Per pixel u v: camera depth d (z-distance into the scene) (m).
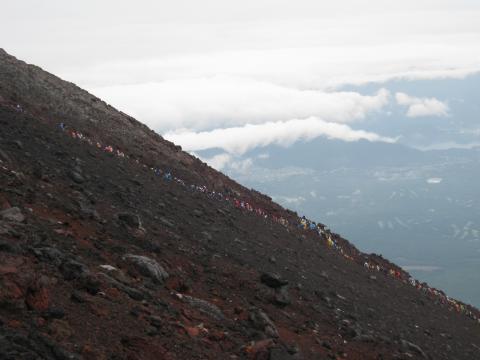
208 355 16.34
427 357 31.84
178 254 28.25
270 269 35.12
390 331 34.31
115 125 65.31
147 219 32.56
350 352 24.86
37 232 19.52
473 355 39.91
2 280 13.30
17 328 12.39
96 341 13.74
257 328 21.84
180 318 18.52
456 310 67.62
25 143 36.19
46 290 14.20
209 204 49.38
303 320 27.17
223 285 26.48
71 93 67.38
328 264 50.19
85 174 36.28
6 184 24.47
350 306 35.75
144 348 14.55
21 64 67.88
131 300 17.41
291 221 67.81
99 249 21.70
